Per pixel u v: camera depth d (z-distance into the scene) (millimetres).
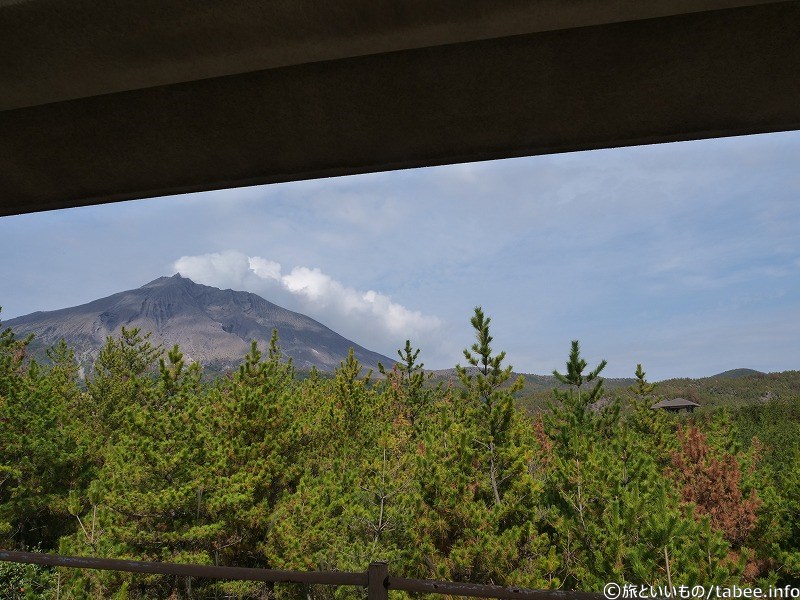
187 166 2127
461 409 11961
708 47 1623
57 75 1580
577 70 1712
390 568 10453
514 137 1954
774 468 25438
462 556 8906
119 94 1863
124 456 13336
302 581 2572
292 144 2008
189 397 14547
